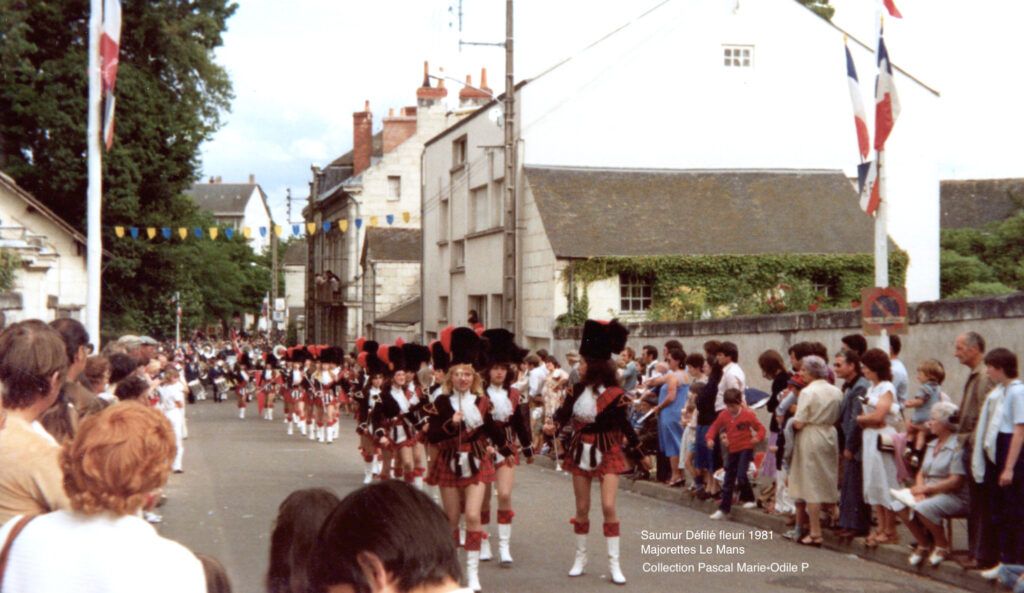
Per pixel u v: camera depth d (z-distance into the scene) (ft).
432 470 32.81
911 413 39.83
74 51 118.32
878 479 35.19
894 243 91.04
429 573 8.60
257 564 34.04
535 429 68.90
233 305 276.00
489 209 106.42
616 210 91.20
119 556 10.43
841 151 100.68
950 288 102.47
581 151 96.48
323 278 201.36
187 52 122.21
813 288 88.74
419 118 180.34
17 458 13.39
